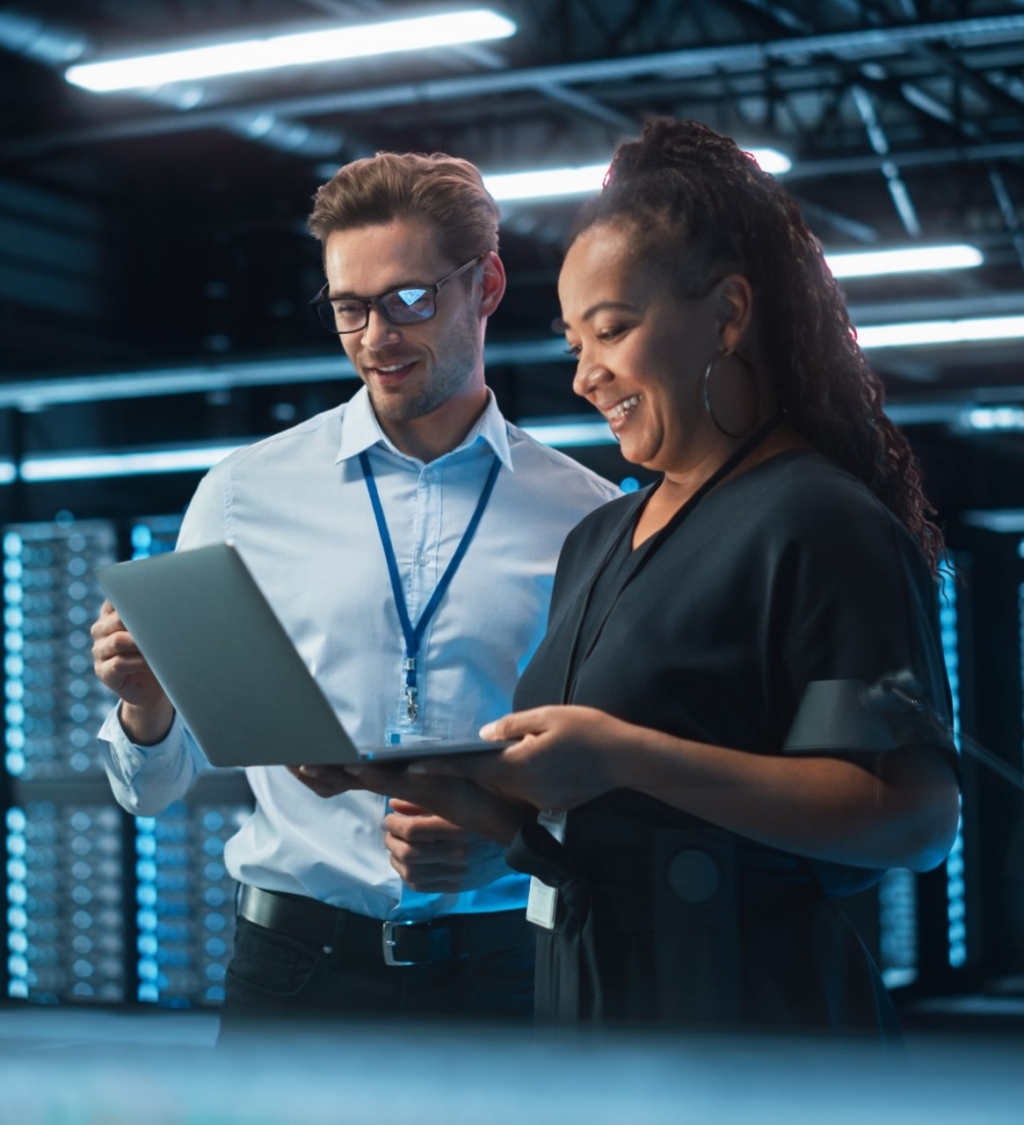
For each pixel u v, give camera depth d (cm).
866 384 121
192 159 923
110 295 884
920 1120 74
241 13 698
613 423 120
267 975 161
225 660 107
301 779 117
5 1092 89
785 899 104
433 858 126
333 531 175
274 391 935
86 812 474
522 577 173
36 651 619
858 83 841
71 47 624
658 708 110
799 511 107
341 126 864
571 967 106
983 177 998
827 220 1020
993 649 307
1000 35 841
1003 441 1168
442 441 176
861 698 102
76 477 871
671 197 114
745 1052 83
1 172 805
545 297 1001
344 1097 83
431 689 169
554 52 723
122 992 442
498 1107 80
